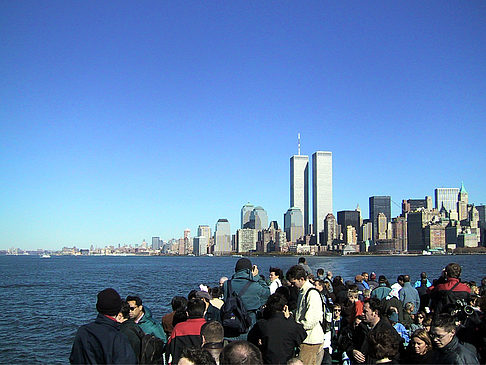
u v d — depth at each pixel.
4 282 86.19
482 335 7.79
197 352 6.29
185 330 8.64
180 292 61.19
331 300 15.00
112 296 6.70
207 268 167.75
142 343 7.98
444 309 10.23
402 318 12.27
